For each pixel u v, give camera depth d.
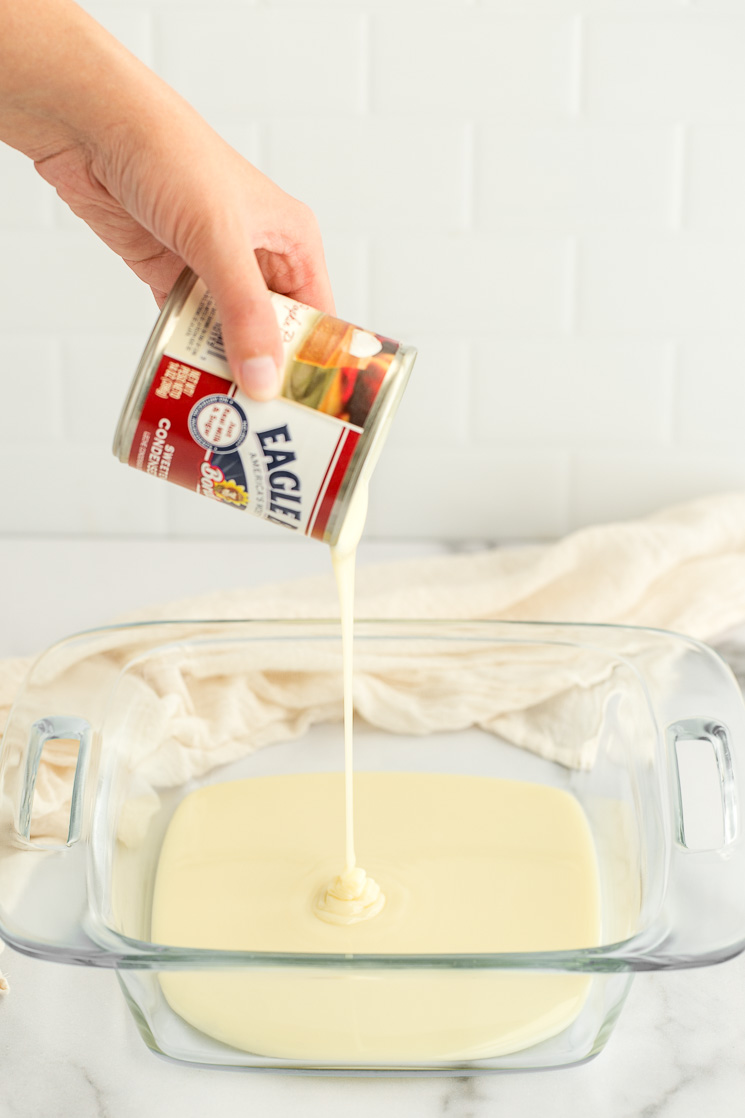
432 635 0.70
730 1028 0.59
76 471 1.02
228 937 0.60
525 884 0.62
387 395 0.56
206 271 0.56
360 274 0.97
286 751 0.72
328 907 0.61
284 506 0.58
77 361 0.99
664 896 0.54
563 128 0.94
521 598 0.84
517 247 0.96
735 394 0.99
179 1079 0.57
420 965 0.50
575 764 0.70
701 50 0.92
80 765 0.60
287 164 0.95
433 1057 0.55
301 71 0.93
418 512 1.04
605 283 0.97
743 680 0.81
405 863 0.64
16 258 0.97
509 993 0.54
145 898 0.64
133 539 1.05
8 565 0.98
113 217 0.67
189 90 0.93
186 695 0.70
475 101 0.93
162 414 0.57
